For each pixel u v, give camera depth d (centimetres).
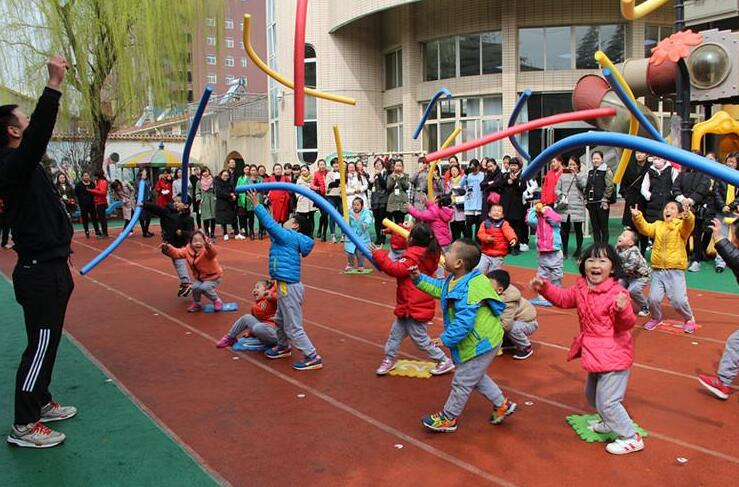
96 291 1032
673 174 1157
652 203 1145
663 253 707
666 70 1209
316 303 909
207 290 857
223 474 399
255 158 3194
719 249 516
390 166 1542
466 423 474
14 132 448
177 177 2052
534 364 612
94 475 399
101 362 639
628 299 412
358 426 471
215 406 515
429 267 573
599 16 2141
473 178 1398
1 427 477
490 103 2289
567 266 1166
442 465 408
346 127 2636
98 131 2366
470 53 2319
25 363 445
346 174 1562
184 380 582
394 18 2542
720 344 666
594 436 442
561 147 475
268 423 479
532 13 2169
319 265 1264
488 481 386
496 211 822
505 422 475
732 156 1112
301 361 618
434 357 584
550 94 2202
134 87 2238
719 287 962
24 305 450
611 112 638
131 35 2244
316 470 403
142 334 752
